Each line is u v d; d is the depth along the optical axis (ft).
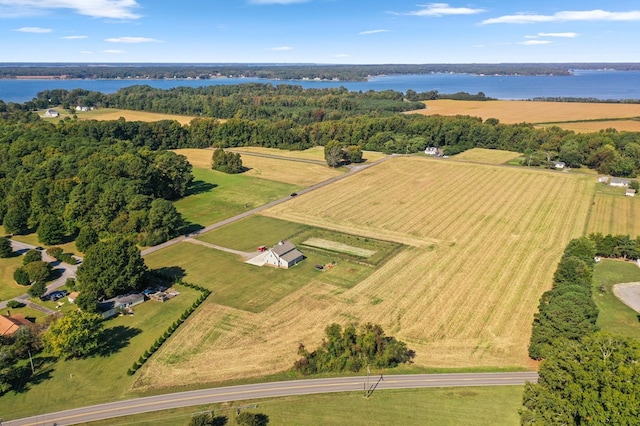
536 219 384.06
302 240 346.13
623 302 255.50
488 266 298.76
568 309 205.16
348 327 211.61
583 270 260.42
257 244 339.57
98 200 364.38
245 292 268.62
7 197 384.88
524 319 238.07
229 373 199.31
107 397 185.78
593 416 136.98
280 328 231.71
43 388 191.93
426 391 187.21
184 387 190.80
